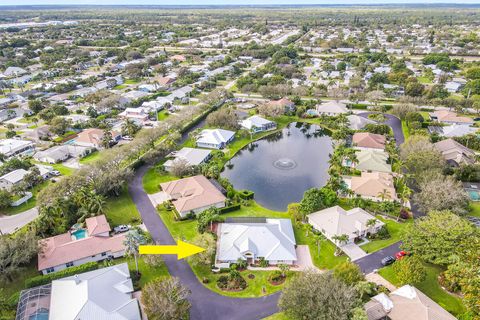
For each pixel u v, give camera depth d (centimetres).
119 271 8431
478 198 11975
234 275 8681
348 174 13900
